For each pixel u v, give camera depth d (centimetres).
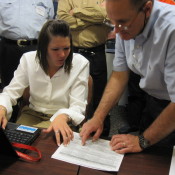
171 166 92
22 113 158
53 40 130
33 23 245
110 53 274
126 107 288
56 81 145
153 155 98
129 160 95
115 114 287
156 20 95
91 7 230
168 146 107
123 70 130
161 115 97
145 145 100
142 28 96
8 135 106
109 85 131
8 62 253
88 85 154
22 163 91
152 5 90
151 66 107
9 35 244
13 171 87
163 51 96
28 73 144
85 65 149
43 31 133
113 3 84
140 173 89
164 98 125
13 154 92
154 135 98
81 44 241
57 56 133
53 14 268
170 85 96
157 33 96
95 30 238
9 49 249
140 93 238
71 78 145
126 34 96
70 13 235
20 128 113
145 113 149
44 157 94
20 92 149
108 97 127
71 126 130
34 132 110
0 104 132
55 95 147
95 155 97
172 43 91
